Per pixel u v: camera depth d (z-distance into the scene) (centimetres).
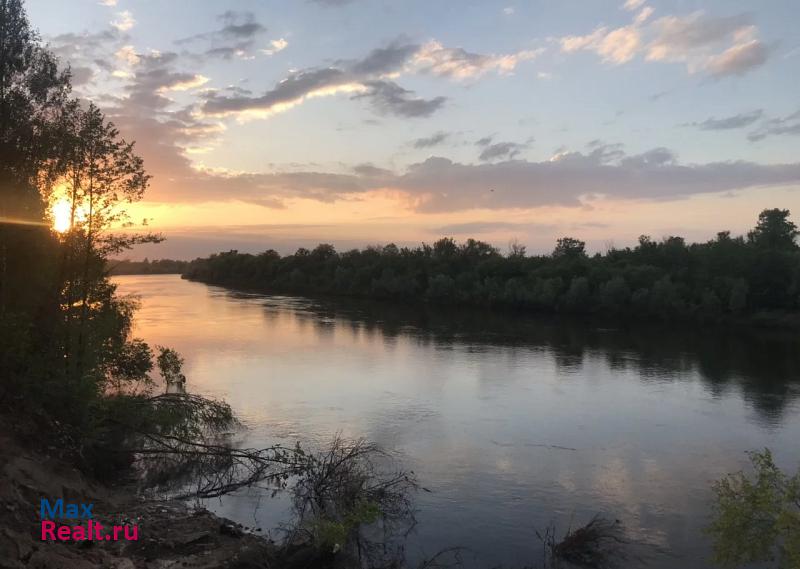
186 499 1634
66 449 1603
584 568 1341
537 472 2014
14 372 1691
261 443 2217
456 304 9175
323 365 4031
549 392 3316
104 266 2147
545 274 8581
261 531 1436
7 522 1091
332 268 12219
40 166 2025
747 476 2014
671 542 1489
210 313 7569
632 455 2236
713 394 3312
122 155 2019
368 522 1415
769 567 1282
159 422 2020
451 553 1398
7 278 1975
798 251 7469
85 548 1106
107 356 2155
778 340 5488
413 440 2353
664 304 7075
